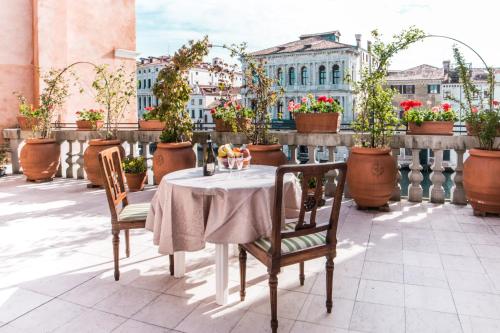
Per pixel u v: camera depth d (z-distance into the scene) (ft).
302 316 9.77
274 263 9.00
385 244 14.82
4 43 33.35
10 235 16.15
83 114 29.09
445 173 128.67
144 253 14.07
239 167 12.96
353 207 20.20
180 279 11.96
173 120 22.72
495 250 14.12
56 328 9.34
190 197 10.28
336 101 22.04
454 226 16.96
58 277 12.15
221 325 9.40
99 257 13.76
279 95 22.70
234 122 22.53
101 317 9.82
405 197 22.34
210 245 14.89
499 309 10.04
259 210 10.14
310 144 22.16
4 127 33.68
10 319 9.75
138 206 12.92
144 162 24.85
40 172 27.27
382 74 19.51
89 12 40.45
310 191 19.61
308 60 182.80
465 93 18.99
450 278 11.85
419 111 21.04
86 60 40.27
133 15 44.83
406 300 10.53
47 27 35.19
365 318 9.64
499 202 17.51
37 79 34.78
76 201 22.07
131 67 44.83
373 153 18.71
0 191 24.77
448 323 9.40
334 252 9.77
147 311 10.09
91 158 24.88
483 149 18.24
